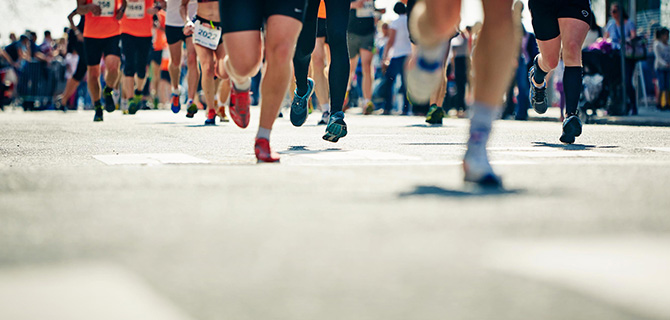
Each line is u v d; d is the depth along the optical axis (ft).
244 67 25.44
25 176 20.02
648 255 9.98
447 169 21.80
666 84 94.68
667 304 7.74
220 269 9.44
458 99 87.81
